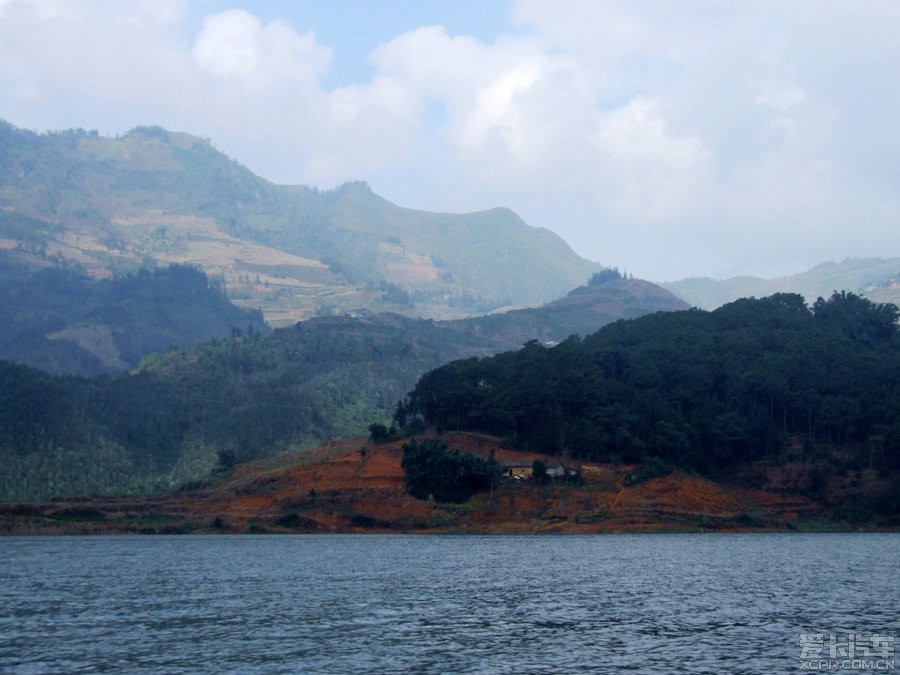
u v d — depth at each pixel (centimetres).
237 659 6881
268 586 10806
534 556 14438
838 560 13988
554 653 7112
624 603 9550
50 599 9706
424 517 19738
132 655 7000
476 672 6525
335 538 18338
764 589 10675
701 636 7806
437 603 9512
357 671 6544
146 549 15700
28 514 19900
